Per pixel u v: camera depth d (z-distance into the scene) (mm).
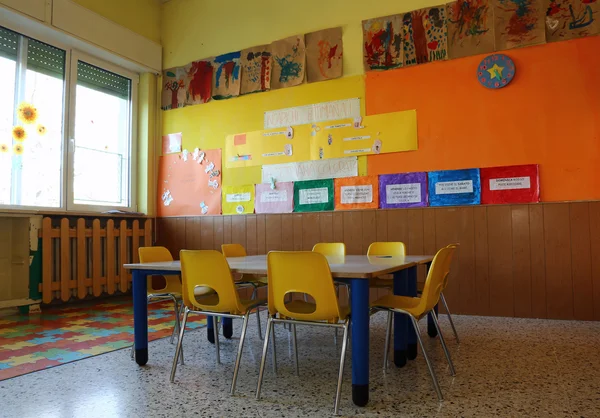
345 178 4762
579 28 3855
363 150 4676
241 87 5434
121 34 5500
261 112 5305
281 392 2211
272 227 5133
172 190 5891
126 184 5895
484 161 4156
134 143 5973
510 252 4016
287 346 3145
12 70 4605
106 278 5285
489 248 4094
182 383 2361
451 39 4316
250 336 3484
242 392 2219
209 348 3104
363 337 1996
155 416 1925
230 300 2281
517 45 4051
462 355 2816
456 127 4281
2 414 1959
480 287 4121
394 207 4500
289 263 2072
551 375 2398
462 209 4211
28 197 4691
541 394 2123
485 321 3840
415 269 2840
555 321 3770
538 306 3914
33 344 3213
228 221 5434
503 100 4109
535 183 3953
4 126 4516
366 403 2016
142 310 2701
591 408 1944
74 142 5172
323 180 4875
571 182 3842
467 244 4176
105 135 5637
